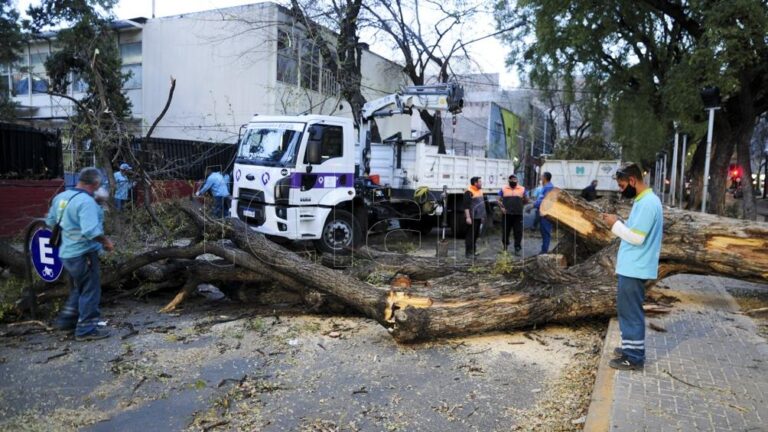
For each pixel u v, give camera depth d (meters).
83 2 16.25
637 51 19.45
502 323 5.88
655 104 19.47
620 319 4.66
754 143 48.34
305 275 6.35
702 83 14.83
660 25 19.20
